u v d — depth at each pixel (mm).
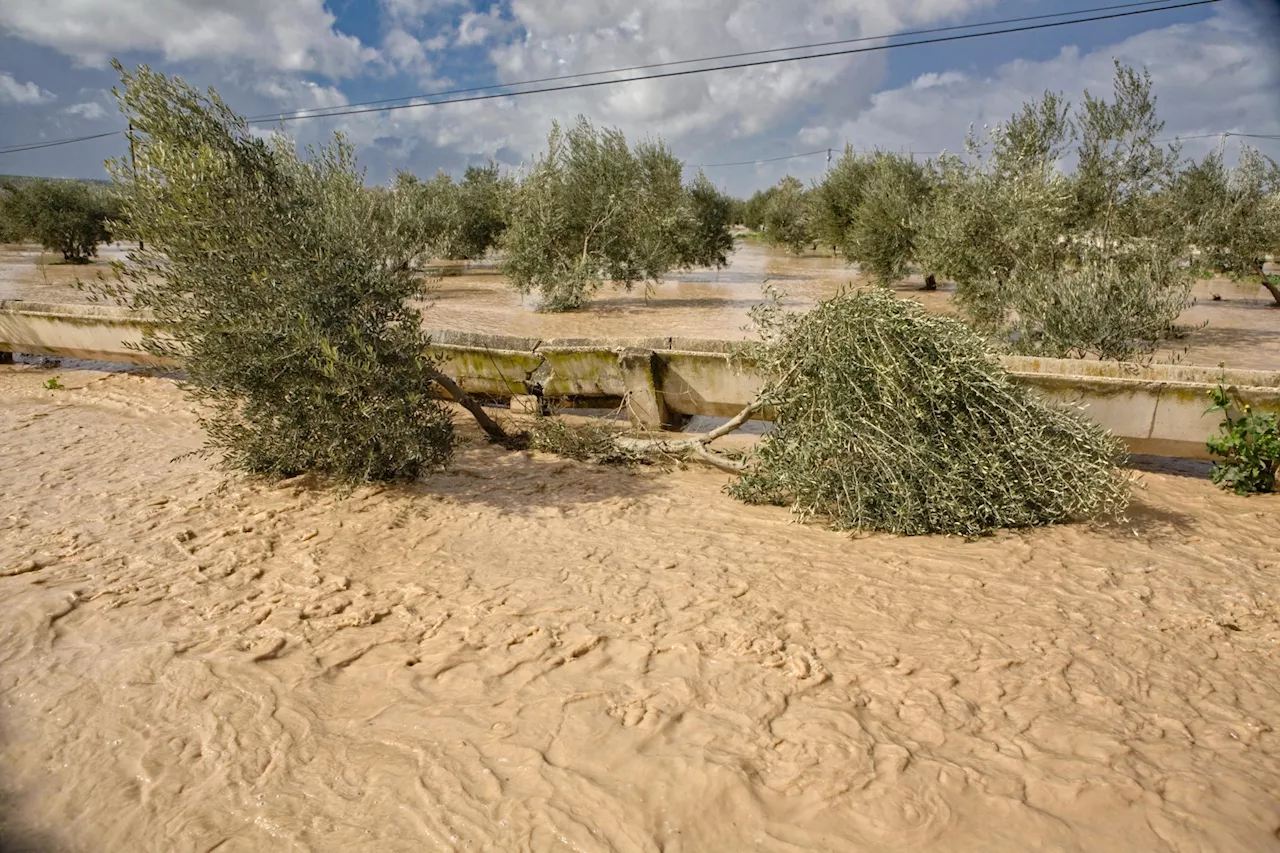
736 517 5055
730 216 27188
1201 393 5609
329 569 4227
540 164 17594
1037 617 3604
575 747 2732
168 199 5277
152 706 3014
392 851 2322
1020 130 12836
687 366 6926
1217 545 4488
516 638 3459
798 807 2447
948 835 2326
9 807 2531
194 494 5414
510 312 16500
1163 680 3092
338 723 2912
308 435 5473
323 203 8430
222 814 2484
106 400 8414
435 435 5680
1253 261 17172
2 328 10031
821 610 3701
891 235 20672
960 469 4637
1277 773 2537
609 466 6316
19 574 4145
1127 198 12836
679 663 3254
